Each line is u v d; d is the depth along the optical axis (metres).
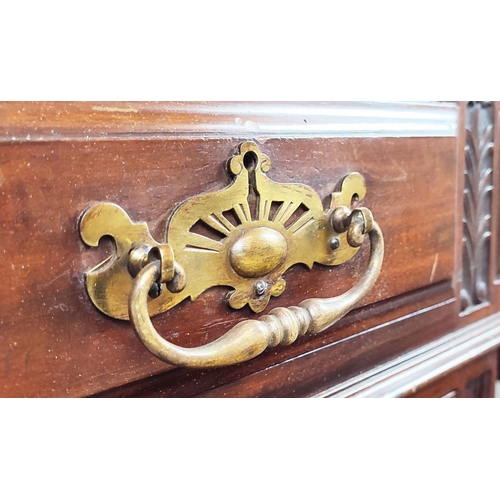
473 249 0.54
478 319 0.56
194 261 0.32
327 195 0.38
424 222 0.46
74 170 0.28
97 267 0.29
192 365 0.28
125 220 0.29
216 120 0.33
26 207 0.26
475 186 0.52
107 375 0.30
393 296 0.45
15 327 0.27
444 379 0.51
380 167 0.41
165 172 0.31
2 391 0.27
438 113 0.46
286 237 0.36
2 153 0.26
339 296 0.36
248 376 0.37
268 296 0.35
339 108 0.39
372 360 0.45
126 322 0.31
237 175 0.33
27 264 0.27
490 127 0.52
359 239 0.35
